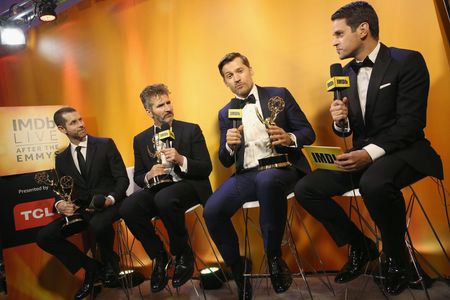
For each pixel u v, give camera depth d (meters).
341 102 2.31
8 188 3.56
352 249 2.52
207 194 3.13
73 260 3.36
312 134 2.78
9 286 3.53
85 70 4.19
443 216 2.88
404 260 2.21
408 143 2.23
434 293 2.54
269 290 3.05
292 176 2.64
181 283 2.91
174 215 2.89
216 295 3.19
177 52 3.82
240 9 3.56
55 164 3.61
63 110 3.53
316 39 3.28
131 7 3.99
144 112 3.97
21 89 4.40
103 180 3.56
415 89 2.25
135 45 3.99
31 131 3.63
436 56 2.86
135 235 3.12
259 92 3.01
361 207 3.16
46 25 4.33
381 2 3.02
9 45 4.37
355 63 2.50
